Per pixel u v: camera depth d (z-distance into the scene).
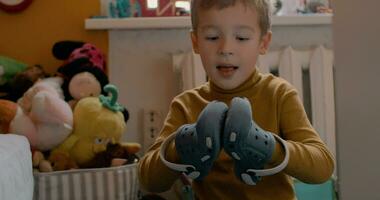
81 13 1.61
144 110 1.63
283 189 0.77
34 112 1.29
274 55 1.58
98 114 1.34
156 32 1.62
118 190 1.29
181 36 1.63
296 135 0.75
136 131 1.64
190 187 1.03
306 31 1.67
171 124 0.82
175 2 1.59
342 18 0.47
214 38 0.74
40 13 1.60
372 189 0.45
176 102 0.85
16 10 1.57
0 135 1.17
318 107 1.57
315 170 0.67
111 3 1.57
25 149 1.14
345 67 0.47
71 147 1.33
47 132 1.29
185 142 0.57
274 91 0.79
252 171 0.60
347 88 0.47
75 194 1.26
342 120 0.49
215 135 0.55
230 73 0.76
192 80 1.52
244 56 0.73
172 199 1.54
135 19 1.55
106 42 1.61
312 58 1.57
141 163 0.75
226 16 0.72
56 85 1.40
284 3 1.63
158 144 0.79
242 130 0.55
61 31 1.61
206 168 0.59
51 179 1.25
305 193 1.36
